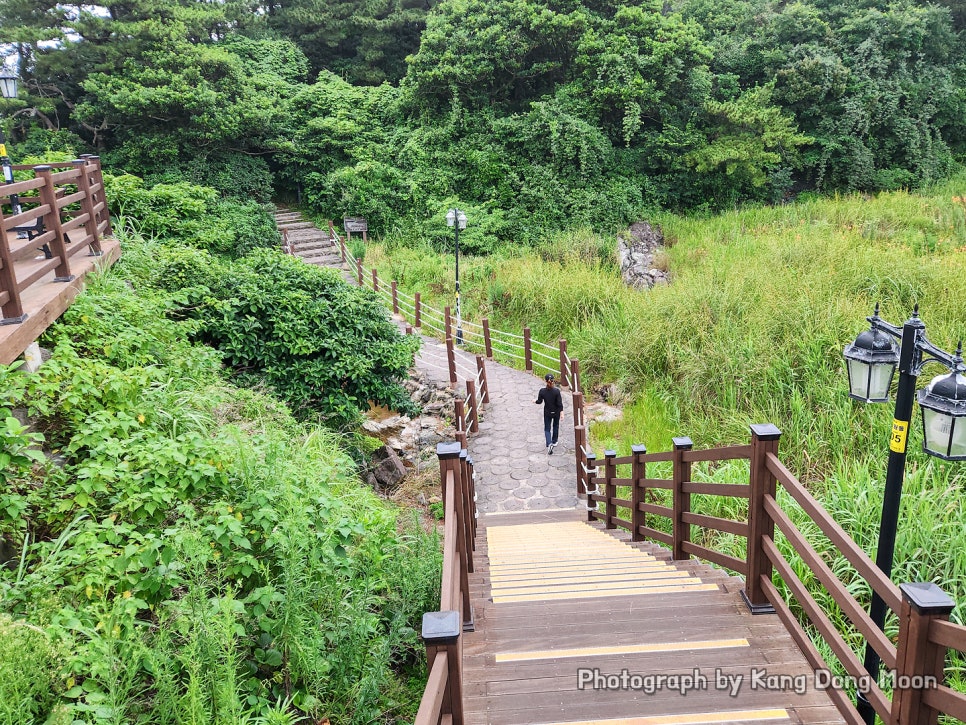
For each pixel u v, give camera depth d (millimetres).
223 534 3920
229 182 22172
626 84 22703
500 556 6035
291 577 3768
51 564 3383
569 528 7715
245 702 3451
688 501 5172
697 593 4125
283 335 8562
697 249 18594
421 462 10406
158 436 4691
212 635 3275
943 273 11000
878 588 2426
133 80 21016
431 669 2031
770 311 10656
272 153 25375
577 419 10031
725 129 24047
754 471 3738
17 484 3910
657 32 23094
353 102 26484
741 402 9258
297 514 4227
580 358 13531
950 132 27641
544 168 23047
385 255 21531
